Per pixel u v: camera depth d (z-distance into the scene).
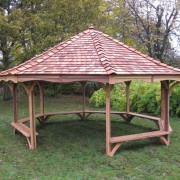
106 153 6.78
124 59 7.39
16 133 8.98
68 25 15.52
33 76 6.84
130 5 19.53
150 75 6.83
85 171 5.85
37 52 14.78
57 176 5.60
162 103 7.84
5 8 15.57
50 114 10.41
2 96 19.03
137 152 7.00
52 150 7.25
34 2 15.10
